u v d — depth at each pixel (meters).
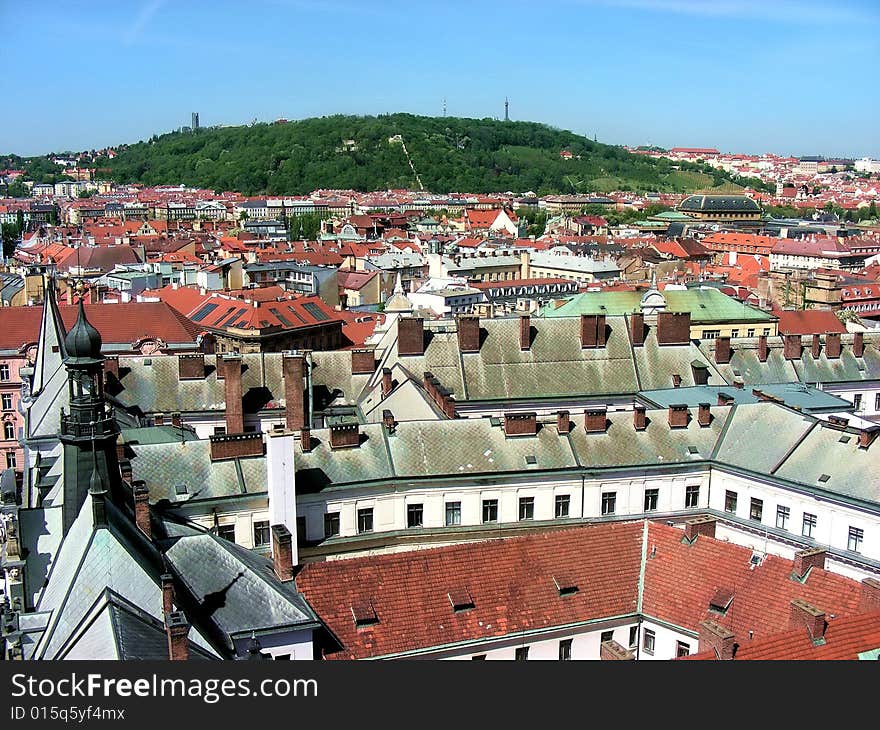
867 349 146.12
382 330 176.25
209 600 67.69
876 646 64.94
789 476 95.50
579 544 80.69
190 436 107.25
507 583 76.88
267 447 90.56
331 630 71.06
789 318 192.38
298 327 185.75
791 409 104.31
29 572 69.38
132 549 62.69
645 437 103.88
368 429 98.94
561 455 99.88
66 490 66.62
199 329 171.12
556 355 131.75
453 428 99.88
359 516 94.75
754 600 74.00
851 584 71.12
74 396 66.38
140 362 128.75
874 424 110.31
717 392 124.56
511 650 74.56
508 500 98.00
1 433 157.00
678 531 81.56
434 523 96.88
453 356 128.88
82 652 57.34
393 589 74.31
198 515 88.69
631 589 79.44
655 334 136.75
